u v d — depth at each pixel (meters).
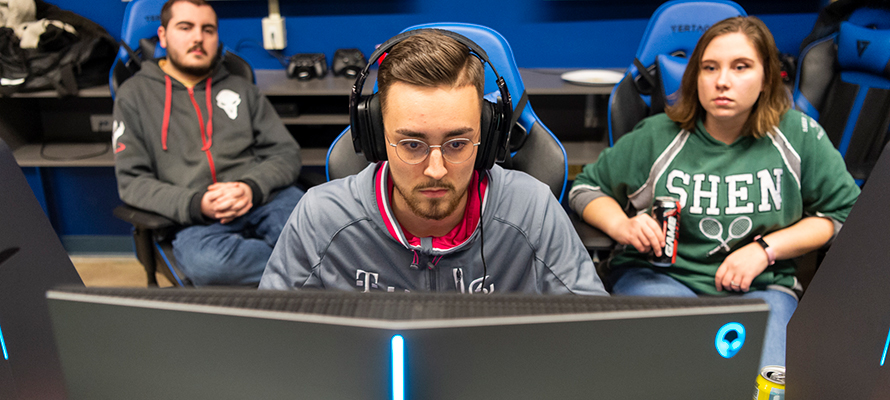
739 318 0.48
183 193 1.76
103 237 2.82
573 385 0.48
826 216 1.36
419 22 2.65
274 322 0.46
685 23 1.76
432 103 0.72
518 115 1.27
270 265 1.03
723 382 0.50
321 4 2.62
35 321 0.72
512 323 0.46
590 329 0.47
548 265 1.00
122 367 0.50
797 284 1.39
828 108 2.07
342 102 2.59
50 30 2.30
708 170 1.37
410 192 0.80
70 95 2.32
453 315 0.47
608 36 2.66
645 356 0.48
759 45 1.24
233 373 0.48
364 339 0.45
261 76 2.58
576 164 2.43
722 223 1.36
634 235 1.32
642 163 1.45
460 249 0.95
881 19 2.07
